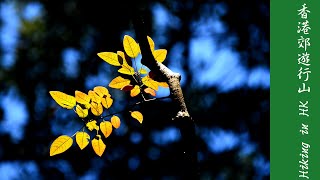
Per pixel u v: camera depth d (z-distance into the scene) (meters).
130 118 7.28
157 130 7.40
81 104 2.47
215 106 7.93
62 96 2.41
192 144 1.96
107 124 2.45
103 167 7.51
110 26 7.97
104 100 2.46
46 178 7.79
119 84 2.38
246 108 8.01
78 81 8.08
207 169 7.66
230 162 7.77
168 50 8.44
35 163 7.89
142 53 2.14
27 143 7.99
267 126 8.02
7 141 7.93
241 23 8.59
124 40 2.29
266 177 7.86
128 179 7.41
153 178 7.37
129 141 7.42
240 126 7.93
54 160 7.81
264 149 7.95
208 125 7.82
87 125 2.45
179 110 2.03
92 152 7.54
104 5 7.83
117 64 2.33
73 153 7.61
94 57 8.09
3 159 7.94
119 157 7.46
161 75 2.14
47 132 7.98
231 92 8.06
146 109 7.21
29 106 8.12
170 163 7.35
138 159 7.43
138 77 2.38
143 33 2.08
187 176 1.92
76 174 7.65
